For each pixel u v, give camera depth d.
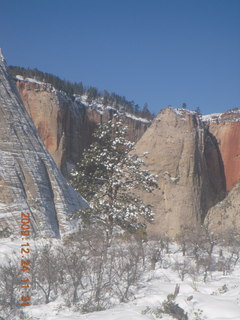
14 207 23.88
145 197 49.50
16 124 28.36
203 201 52.66
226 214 46.94
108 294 11.58
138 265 15.27
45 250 13.68
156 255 16.41
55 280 11.97
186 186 51.59
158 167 52.25
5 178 25.00
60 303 10.89
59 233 24.55
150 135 55.06
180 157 53.09
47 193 26.30
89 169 19.95
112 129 19.98
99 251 14.85
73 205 27.33
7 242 18.47
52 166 28.36
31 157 27.38
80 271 12.05
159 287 12.40
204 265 15.03
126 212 18.48
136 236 18.89
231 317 9.23
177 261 15.65
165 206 49.78
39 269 12.57
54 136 54.66
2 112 28.31
